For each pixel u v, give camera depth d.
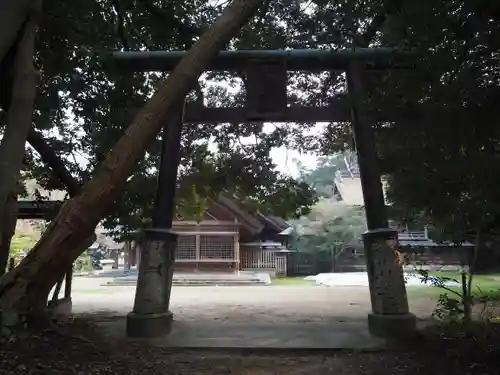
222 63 7.78
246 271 27.44
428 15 4.88
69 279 9.09
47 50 7.13
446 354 5.11
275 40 8.49
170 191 7.22
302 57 7.68
